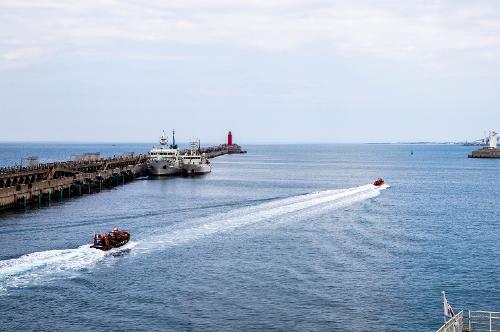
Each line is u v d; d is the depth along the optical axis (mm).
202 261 67188
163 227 87625
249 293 55781
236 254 70812
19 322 47531
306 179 189875
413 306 53031
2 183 112625
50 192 117000
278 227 89000
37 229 84938
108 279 59125
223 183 169500
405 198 133875
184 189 149500
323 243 77812
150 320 48469
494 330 47844
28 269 61375
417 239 82312
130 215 99750
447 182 183000
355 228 89562
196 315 49844
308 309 51781
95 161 179000
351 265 66625
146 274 61312
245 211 105375
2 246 72562
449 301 54781
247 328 47250
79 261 65312
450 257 71375
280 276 61562
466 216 105562
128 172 177125
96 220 93750
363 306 52781
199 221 93562
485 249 76250
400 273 63625
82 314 49438
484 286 59344
